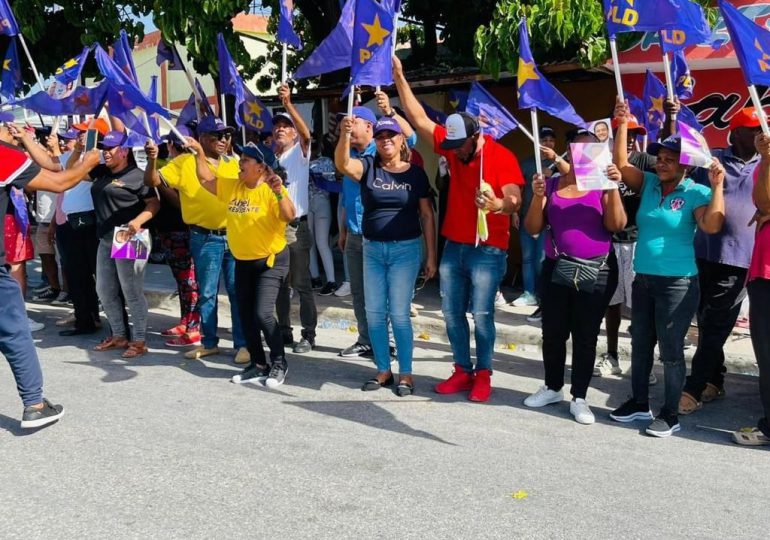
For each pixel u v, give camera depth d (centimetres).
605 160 474
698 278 518
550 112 512
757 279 470
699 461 455
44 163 557
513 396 576
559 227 514
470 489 402
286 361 607
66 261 731
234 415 514
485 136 543
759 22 749
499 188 533
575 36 725
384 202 552
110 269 676
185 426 490
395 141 546
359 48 516
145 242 648
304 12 1052
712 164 459
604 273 511
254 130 767
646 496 401
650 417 523
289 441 466
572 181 519
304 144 657
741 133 524
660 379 627
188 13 773
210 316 670
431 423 508
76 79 606
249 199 568
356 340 752
